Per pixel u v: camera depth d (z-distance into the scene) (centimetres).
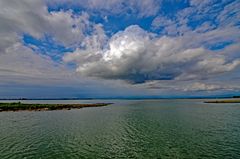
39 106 9975
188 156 2173
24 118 5834
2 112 7806
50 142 2844
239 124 4288
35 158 2133
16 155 2225
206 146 2545
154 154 2273
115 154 2289
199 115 6294
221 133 3344
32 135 3341
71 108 10506
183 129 3791
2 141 2886
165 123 4653
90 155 2256
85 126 4341
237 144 2605
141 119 5547
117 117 6125
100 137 3198
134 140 2964
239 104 12544
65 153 2322
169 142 2795
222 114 6481
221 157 2108
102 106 12938
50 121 5175
